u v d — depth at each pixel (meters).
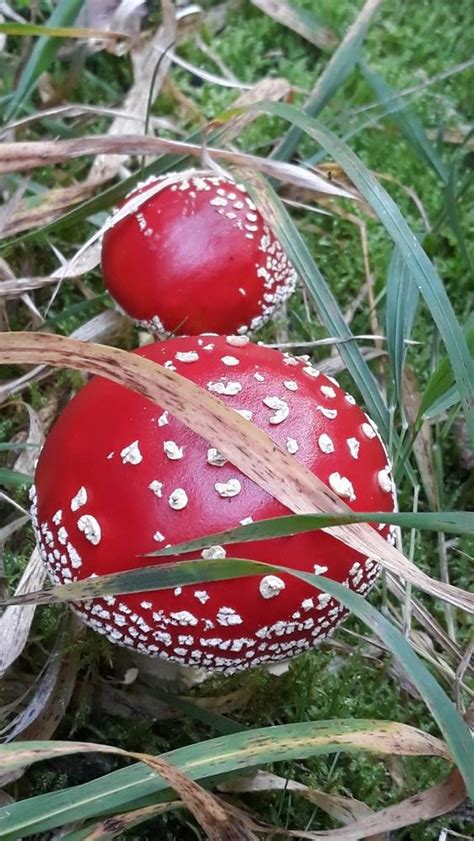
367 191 0.17
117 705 0.17
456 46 0.31
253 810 0.15
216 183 0.20
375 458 0.14
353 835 0.13
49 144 0.19
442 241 0.26
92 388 0.14
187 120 0.28
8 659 0.16
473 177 0.24
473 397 0.15
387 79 0.29
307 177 0.20
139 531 0.12
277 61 0.30
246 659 0.13
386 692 0.18
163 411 0.13
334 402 0.14
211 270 0.19
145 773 0.11
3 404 0.21
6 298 0.22
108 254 0.20
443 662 0.18
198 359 0.14
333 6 0.31
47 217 0.22
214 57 0.29
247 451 0.12
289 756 0.11
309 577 0.11
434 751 0.12
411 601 0.18
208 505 0.12
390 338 0.18
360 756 0.17
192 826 0.15
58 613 0.17
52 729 0.16
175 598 0.12
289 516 0.11
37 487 0.14
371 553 0.12
